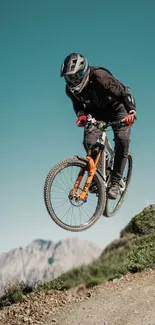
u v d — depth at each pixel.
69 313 7.03
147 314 6.38
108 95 6.76
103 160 7.04
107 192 7.22
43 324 6.94
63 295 7.68
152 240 9.30
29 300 7.85
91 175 6.85
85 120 6.99
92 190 7.11
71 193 6.80
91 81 6.63
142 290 7.09
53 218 6.73
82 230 6.92
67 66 6.43
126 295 7.07
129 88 7.06
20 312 7.52
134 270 7.89
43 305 7.54
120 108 6.98
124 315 6.52
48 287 8.09
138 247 8.84
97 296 7.31
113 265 8.11
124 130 7.02
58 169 6.74
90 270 8.13
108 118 7.11
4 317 7.50
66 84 6.74
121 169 7.18
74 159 6.84
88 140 6.98
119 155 7.09
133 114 6.87
